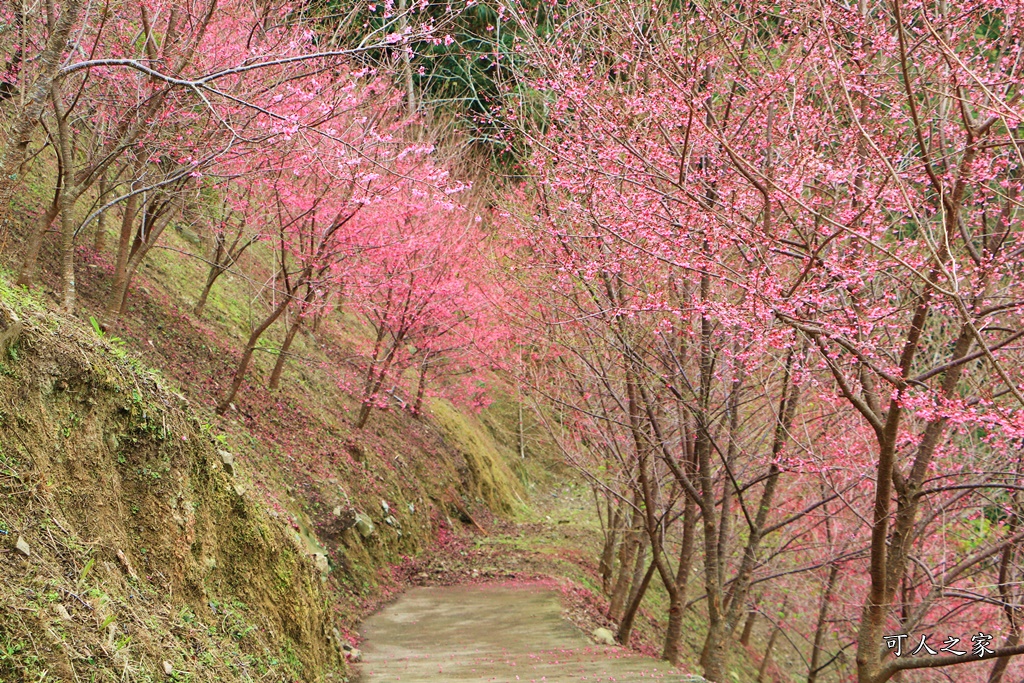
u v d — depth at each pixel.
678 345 10.20
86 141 10.44
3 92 8.35
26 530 4.36
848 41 8.12
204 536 6.43
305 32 8.99
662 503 12.72
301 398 16.47
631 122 8.70
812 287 6.81
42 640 3.84
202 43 9.30
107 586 4.81
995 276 7.25
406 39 7.17
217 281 18.05
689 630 19.14
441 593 13.86
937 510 9.52
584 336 10.34
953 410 6.38
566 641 10.38
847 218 6.84
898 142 8.91
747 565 10.34
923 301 6.75
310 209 11.49
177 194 9.37
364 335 23.80
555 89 8.73
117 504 5.43
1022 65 7.48
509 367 12.66
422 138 17.22
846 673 16.47
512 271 10.63
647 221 7.58
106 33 8.83
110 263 13.20
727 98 9.39
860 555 11.09
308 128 6.53
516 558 17.45
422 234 15.05
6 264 9.20
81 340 5.62
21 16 7.84
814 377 8.78
